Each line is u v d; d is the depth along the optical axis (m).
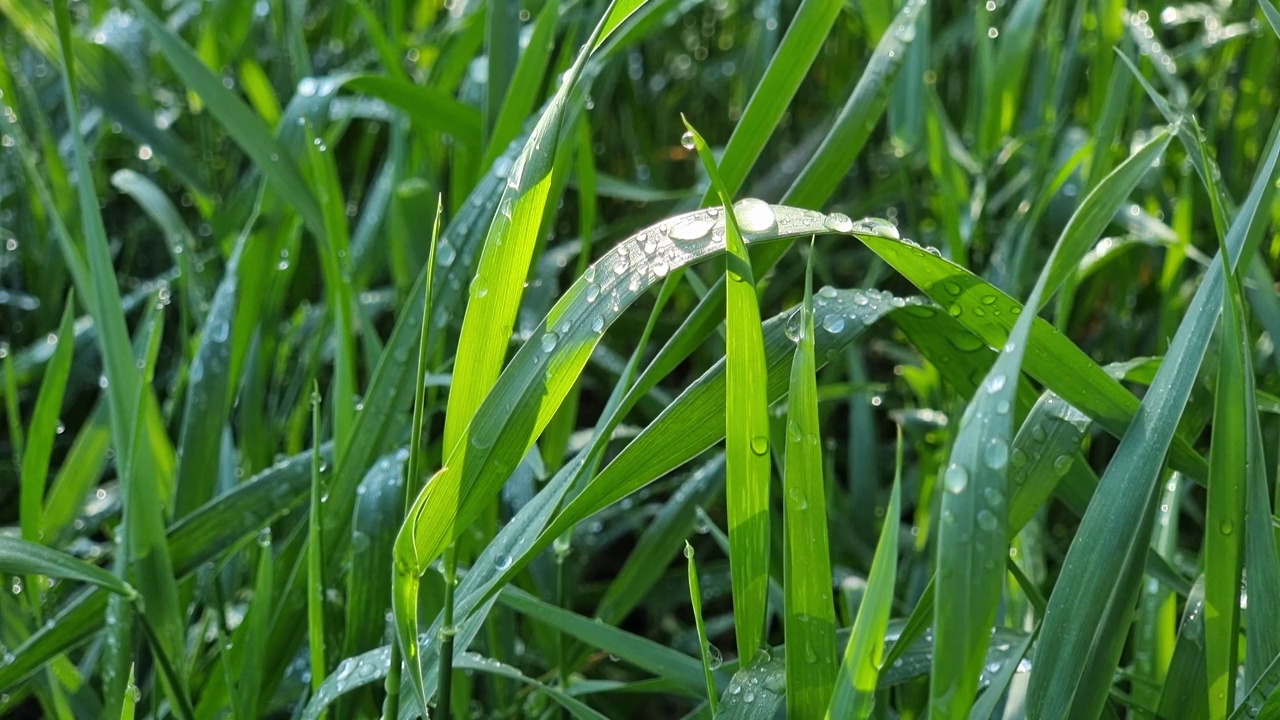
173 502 0.64
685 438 0.51
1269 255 0.76
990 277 0.75
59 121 1.06
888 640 0.56
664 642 0.78
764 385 0.49
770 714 0.51
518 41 0.69
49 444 0.64
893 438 0.93
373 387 0.62
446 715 0.53
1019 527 0.52
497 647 0.64
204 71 0.67
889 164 1.04
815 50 0.58
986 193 0.85
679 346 0.52
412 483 0.51
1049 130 0.79
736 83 1.14
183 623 0.63
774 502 0.69
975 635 0.45
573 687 0.63
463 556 0.63
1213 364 0.57
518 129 0.66
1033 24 0.78
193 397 0.64
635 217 0.95
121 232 1.09
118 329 0.60
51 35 0.78
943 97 1.12
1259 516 0.50
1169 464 0.53
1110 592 0.49
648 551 0.65
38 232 0.95
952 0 1.12
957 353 0.56
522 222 0.49
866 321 0.54
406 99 0.69
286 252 0.72
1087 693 0.50
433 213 0.74
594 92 0.84
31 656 0.58
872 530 0.76
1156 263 0.89
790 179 0.96
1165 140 0.55
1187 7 0.94
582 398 1.00
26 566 0.55
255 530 0.61
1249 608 0.50
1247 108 0.83
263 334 0.72
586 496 0.51
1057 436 0.53
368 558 0.60
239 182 1.03
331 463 0.63
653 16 0.66
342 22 1.09
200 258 0.87
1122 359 0.86
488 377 0.50
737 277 0.48
